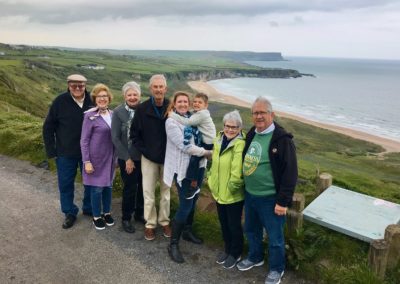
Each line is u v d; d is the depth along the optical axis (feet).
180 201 15.29
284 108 293.84
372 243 13.19
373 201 16.60
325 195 17.37
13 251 16.17
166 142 16.10
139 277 14.40
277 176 13.08
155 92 15.44
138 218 18.92
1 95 150.71
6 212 20.02
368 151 158.71
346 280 13.11
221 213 15.05
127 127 16.78
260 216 13.98
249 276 14.53
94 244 16.79
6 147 31.91
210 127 15.05
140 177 18.15
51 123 18.04
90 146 17.24
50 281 14.16
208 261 15.51
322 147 162.81
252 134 13.76
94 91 17.19
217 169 14.53
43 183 24.44
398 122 238.48
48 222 18.88
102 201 18.74
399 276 13.26
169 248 15.85
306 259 14.52
